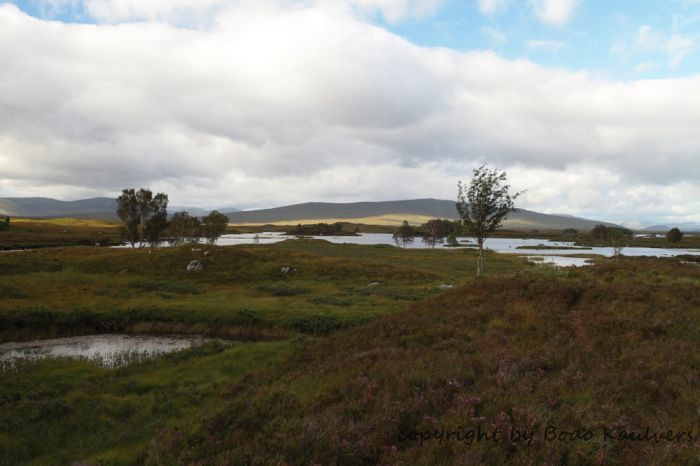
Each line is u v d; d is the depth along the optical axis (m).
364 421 8.80
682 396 9.07
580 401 9.00
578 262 93.81
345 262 61.28
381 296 42.25
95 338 29.14
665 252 156.62
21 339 28.34
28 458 11.85
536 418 8.01
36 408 14.73
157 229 90.38
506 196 39.28
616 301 17.16
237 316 32.78
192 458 8.75
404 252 119.56
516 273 24.83
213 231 124.38
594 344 13.17
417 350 14.05
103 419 14.23
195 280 51.19
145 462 9.72
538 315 16.50
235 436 9.15
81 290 41.72
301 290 44.94
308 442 8.12
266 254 62.44
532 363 11.48
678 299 17.09
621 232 108.81
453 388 10.01
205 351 24.11
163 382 18.45
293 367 16.62
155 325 32.00
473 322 16.88
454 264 83.38
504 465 6.81
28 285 42.38
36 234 167.50
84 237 168.88
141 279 49.97
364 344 16.81
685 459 6.56
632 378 10.20
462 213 40.59
